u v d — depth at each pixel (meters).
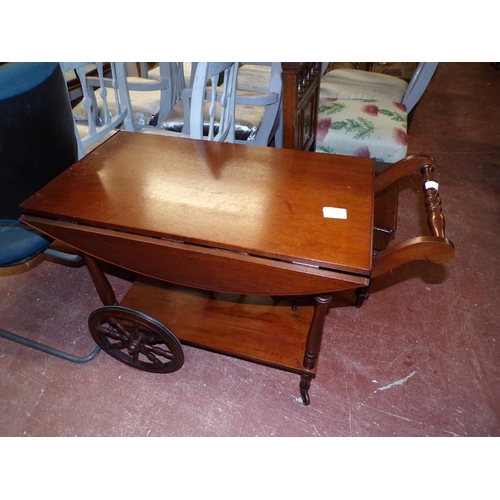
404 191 2.42
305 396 1.33
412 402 1.35
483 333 1.56
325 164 1.28
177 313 1.42
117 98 1.79
